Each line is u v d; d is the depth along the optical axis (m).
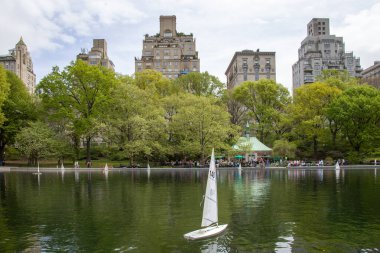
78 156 96.06
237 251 19.50
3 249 19.97
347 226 24.53
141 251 19.53
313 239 21.59
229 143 93.00
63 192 41.25
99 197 37.22
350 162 90.69
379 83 147.50
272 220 26.31
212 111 86.75
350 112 90.75
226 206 31.72
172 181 53.00
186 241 21.23
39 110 93.75
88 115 87.94
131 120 82.62
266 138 110.62
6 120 86.00
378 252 19.31
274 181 52.38
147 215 28.25
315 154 101.88
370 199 35.16
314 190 41.84
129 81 103.94
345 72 123.00
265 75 168.38
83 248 20.05
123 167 82.06
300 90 105.75
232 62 185.12
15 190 43.25
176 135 91.62
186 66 195.12
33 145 83.69
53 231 23.58
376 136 91.69
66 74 89.62
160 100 95.81
